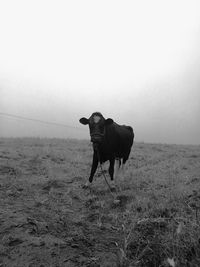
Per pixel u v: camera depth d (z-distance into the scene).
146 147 21.39
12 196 8.09
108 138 9.39
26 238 5.68
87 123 9.43
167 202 7.34
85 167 12.45
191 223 5.31
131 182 9.88
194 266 4.46
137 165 13.50
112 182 9.78
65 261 5.10
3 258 5.10
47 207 7.48
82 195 8.77
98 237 5.97
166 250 4.86
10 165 11.34
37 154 14.09
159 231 5.67
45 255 5.22
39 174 10.70
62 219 6.64
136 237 5.58
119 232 6.18
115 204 7.84
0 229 5.98
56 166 12.03
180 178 10.10
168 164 13.37
